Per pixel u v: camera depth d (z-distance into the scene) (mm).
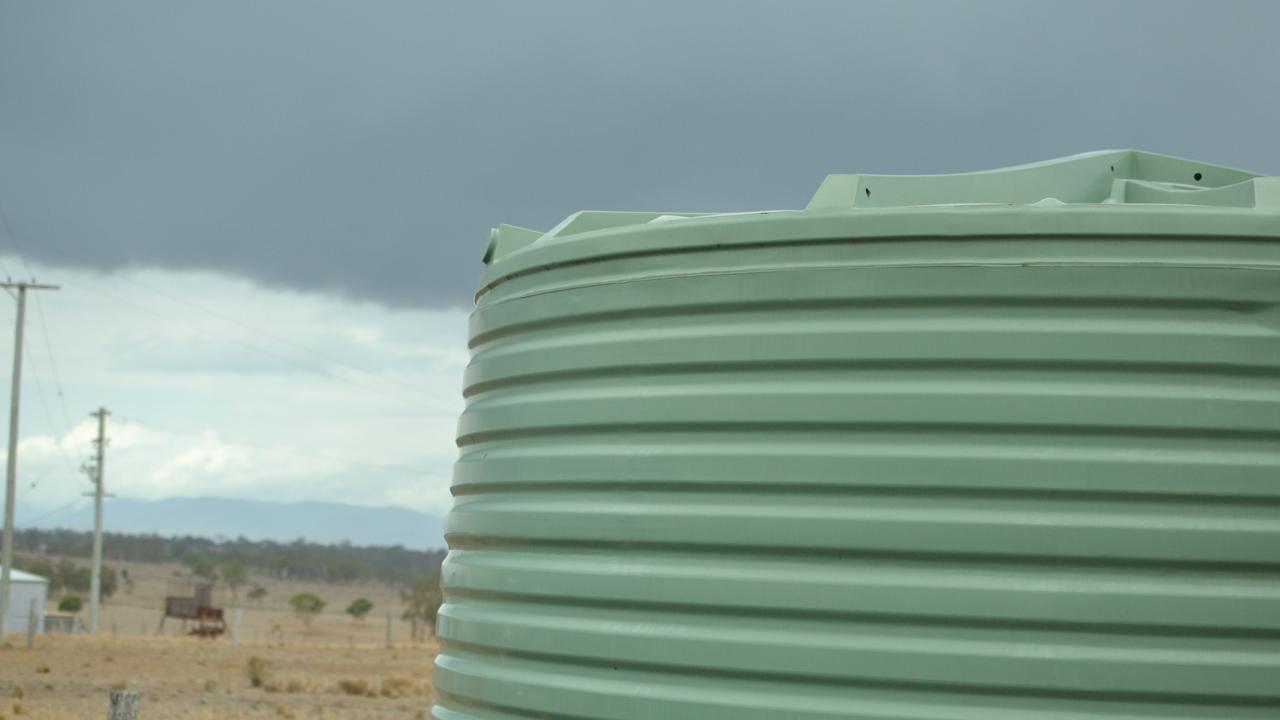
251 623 119000
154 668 42094
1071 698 3887
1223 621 3855
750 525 4238
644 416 4504
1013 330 3992
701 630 4320
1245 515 3900
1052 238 4012
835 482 4129
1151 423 3914
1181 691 3844
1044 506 3949
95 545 73375
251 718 28391
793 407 4207
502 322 5270
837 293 4188
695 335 4430
